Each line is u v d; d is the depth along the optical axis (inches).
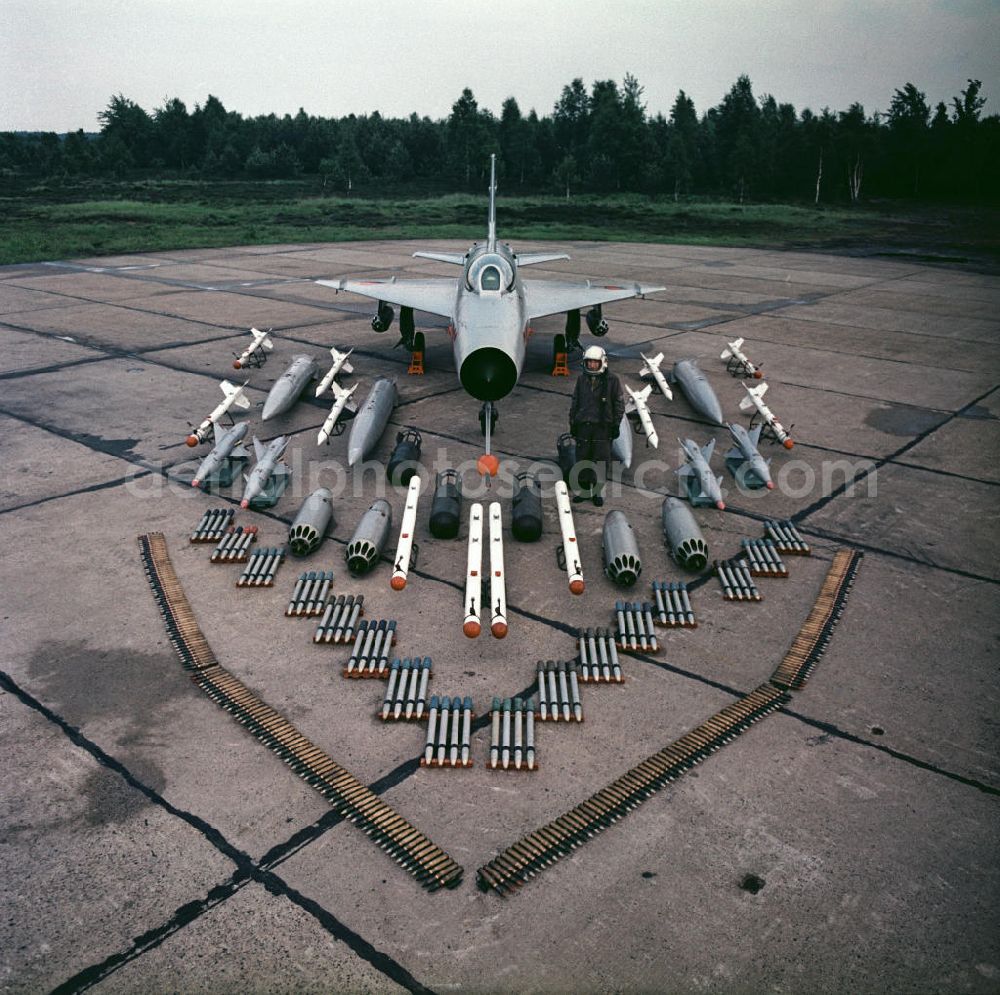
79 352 645.3
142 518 348.8
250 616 274.5
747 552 319.3
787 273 1179.9
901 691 234.5
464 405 521.3
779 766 203.5
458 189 3292.3
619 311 869.2
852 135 2906.0
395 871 171.2
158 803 189.0
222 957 150.0
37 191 2726.4
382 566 310.7
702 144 3686.0
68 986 143.8
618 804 189.0
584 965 149.3
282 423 482.6
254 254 1315.2
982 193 3026.6
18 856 172.6
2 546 319.3
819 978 146.9
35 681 234.7
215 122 4298.7
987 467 421.4
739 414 511.2
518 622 272.1
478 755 207.9
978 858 174.9
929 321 823.7
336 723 220.7
